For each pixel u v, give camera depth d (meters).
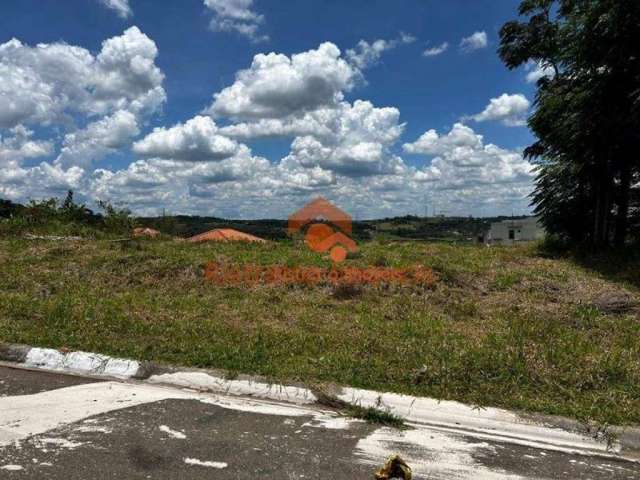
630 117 8.93
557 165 11.34
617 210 10.99
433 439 3.41
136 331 5.15
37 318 5.52
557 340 5.02
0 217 11.82
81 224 12.05
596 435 3.50
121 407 3.70
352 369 4.30
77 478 2.75
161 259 8.27
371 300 6.68
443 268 7.83
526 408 3.76
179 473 2.82
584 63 9.49
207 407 3.76
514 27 13.47
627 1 8.12
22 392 3.95
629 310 6.19
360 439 3.35
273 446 3.19
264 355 4.59
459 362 4.37
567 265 8.72
